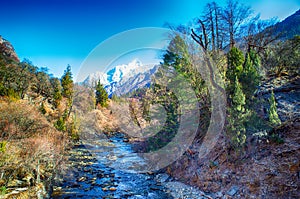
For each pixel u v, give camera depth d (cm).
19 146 798
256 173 588
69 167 972
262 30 1462
